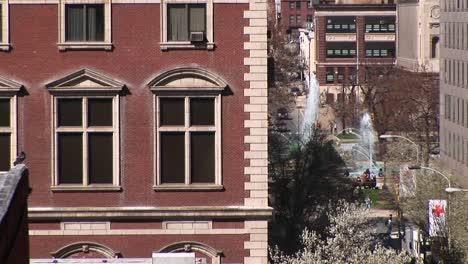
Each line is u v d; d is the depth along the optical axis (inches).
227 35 2930.6
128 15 2930.6
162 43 2928.2
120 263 2591.0
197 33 2915.8
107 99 2938.0
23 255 1947.6
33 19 2930.6
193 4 2933.1
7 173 1934.1
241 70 2938.0
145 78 2933.1
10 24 2923.2
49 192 2930.6
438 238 5526.6
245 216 2938.0
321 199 4940.9
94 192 2938.0
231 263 2947.8
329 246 4055.1
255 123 2940.5
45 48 2930.6
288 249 4594.0
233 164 2945.4
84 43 2925.7
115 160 2935.5
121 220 2933.1
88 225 2930.6
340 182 5162.4
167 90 2930.6
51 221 2923.2
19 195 1898.4
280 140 5457.7
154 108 2933.1
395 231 7445.9
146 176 2938.0
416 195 6486.2
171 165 2945.4
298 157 5044.3
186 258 2506.2
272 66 3609.7
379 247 4215.1
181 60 2935.5
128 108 2938.0
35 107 2930.6
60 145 2940.5
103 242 2930.6
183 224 2938.0
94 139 2942.9
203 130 2938.0
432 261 5772.6
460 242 5506.9
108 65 2935.5
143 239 2933.1
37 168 2938.0
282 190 4901.6
